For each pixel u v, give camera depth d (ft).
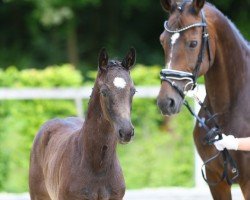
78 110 41.06
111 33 77.56
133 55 23.49
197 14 24.61
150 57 76.02
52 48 74.64
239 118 25.48
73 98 41.16
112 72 23.11
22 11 76.38
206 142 25.14
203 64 24.76
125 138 22.36
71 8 70.79
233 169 25.04
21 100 40.73
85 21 77.71
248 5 74.54
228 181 25.61
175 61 24.30
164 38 24.73
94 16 77.77
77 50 76.38
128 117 22.56
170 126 41.37
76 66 74.33
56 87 42.55
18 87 42.34
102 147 24.00
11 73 42.63
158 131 41.93
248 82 25.80
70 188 24.29
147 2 75.61
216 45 25.34
